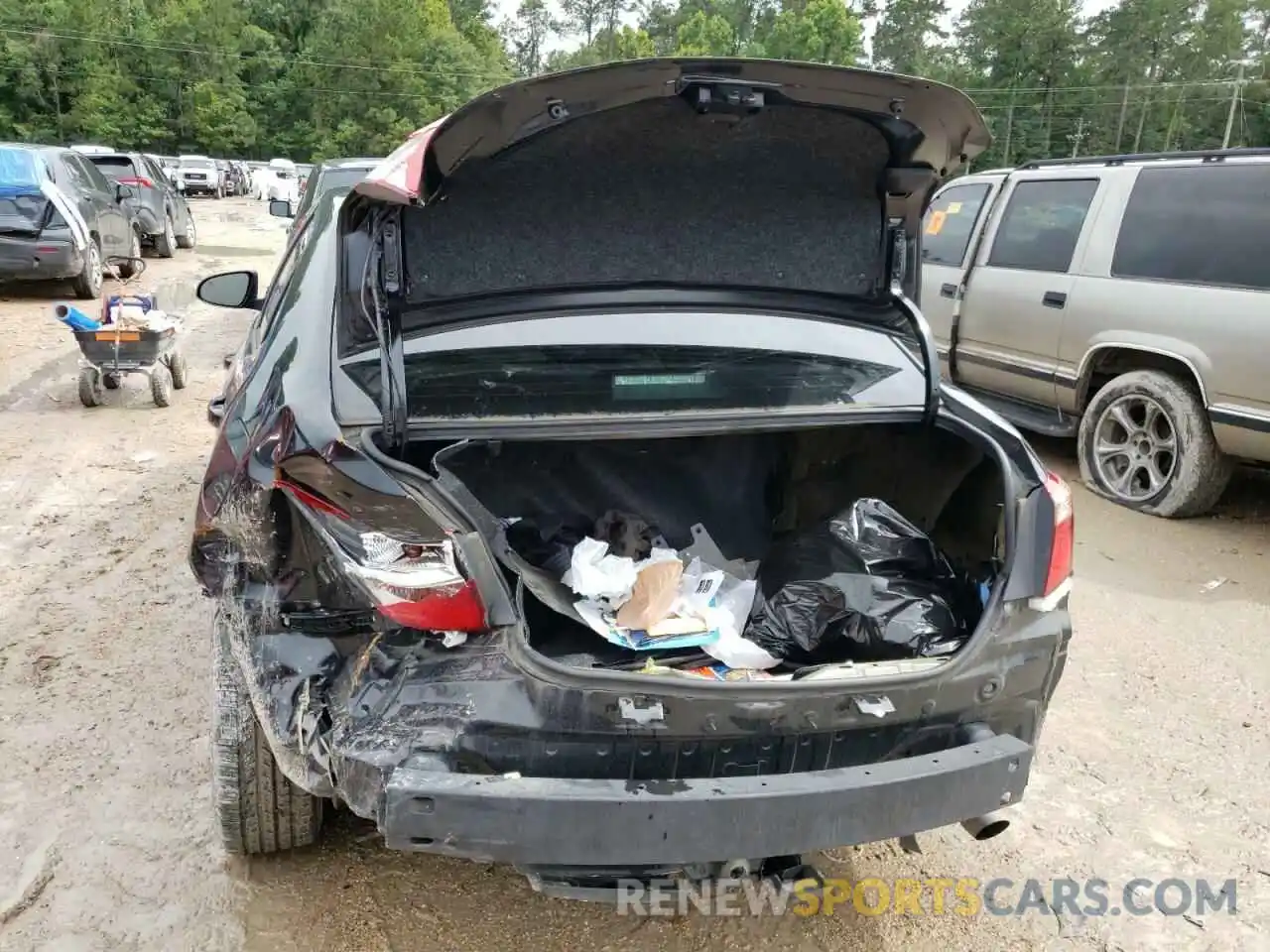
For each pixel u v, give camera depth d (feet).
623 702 6.42
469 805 6.11
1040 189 21.08
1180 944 8.49
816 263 9.26
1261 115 230.68
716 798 6.30
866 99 7.41
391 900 8.52
